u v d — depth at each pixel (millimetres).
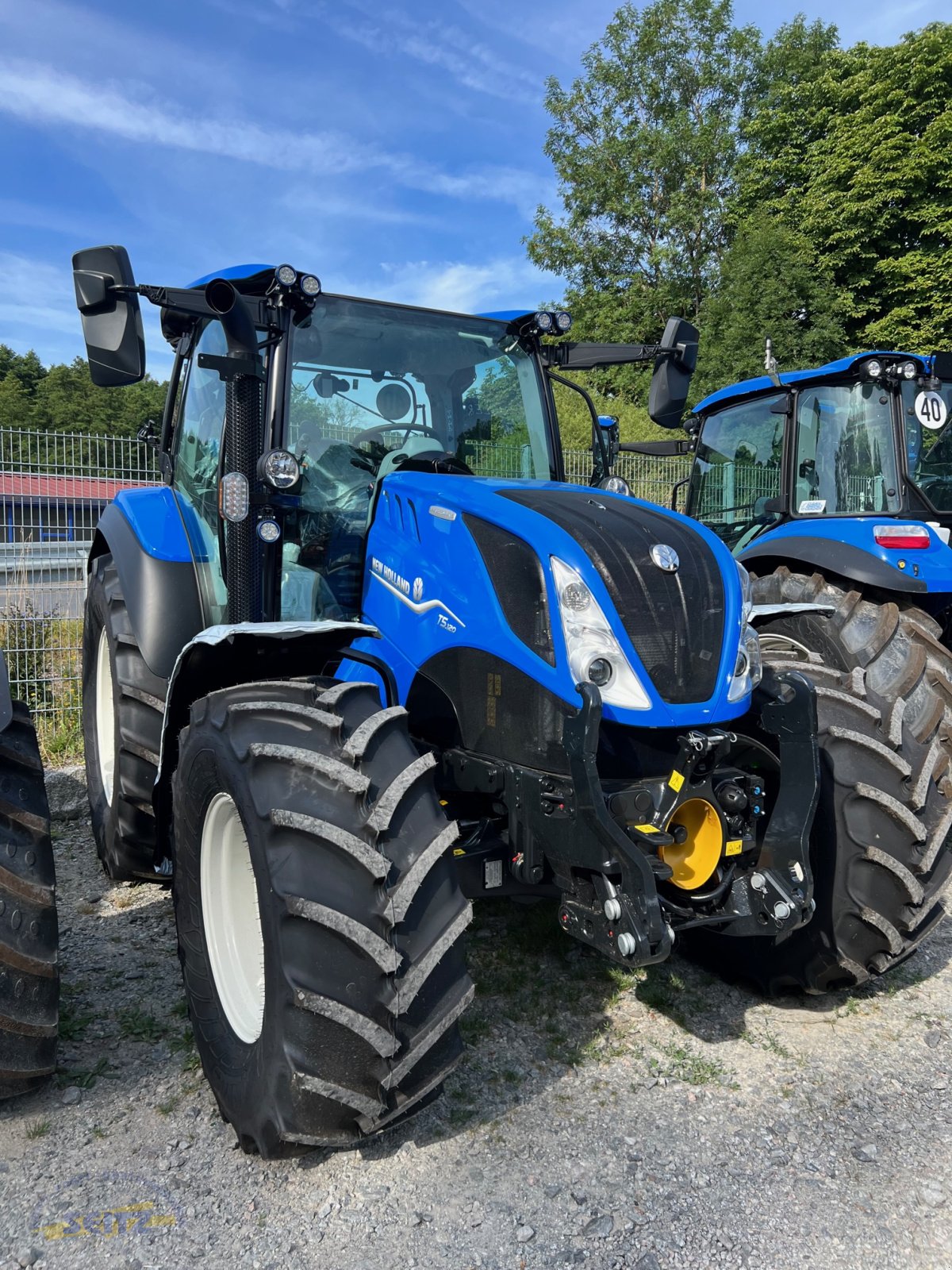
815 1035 2768
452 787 2617
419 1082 1941
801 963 2818
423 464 3121
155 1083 2461
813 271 20422
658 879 2291
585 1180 2102
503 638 2395
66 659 6578
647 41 26781
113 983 2982
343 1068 1868
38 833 2385
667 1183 2098
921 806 2688
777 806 2469
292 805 1957
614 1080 2508
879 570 4277
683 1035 2748
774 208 22625
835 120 21938
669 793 2271
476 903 3598
